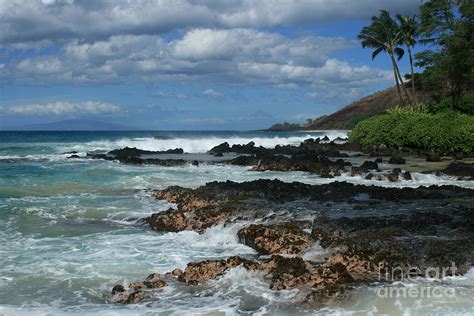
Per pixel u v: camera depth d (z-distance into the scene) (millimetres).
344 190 18078
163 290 9117
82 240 13094
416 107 51344
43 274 10180
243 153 43750
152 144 52156
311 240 11805
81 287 9500
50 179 24188
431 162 32375
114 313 8133
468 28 46219
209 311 8148
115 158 35125
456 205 15445
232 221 13867
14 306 8531
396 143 41375
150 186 22672
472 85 49562
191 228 14219
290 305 8234
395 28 56188
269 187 19078
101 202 18328
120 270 10484
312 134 88688
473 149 34906
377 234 11477
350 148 45062
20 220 15383
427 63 54594
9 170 28172
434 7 52281
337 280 8891
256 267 9719
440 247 10328
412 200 16391
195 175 26969
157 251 12000
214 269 9719
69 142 58344
